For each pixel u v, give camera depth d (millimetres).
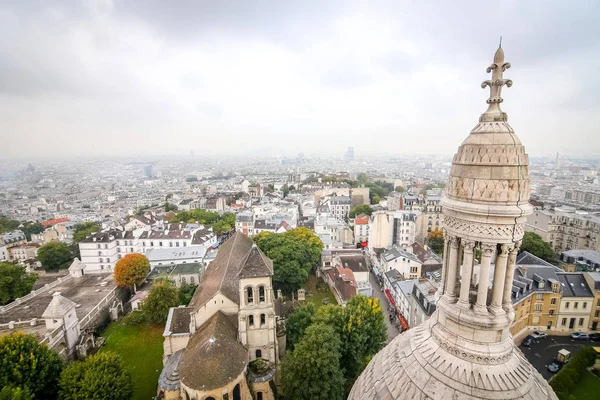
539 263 86125
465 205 14734
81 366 46781
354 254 110125
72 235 173750
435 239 130750
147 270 92312
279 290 84938
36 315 72062
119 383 45594
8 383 42906
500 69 15000
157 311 73312
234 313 54500
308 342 47375
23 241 168875
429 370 15750
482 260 14938
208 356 42562
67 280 93500
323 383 45312
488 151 14453
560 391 53500
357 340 54938
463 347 15469
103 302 78125
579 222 118688
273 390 49500
